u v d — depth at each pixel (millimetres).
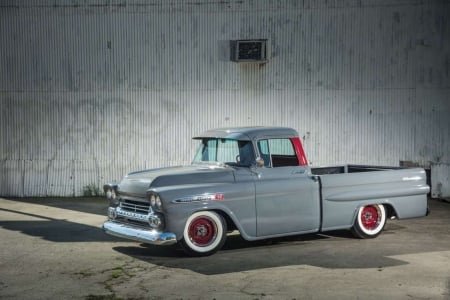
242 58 13945
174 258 7559
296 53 13875
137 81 14391
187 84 14250
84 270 6957
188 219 7406
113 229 7887
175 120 14328
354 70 13750
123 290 6062
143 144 14438
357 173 8656
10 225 10430
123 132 14477
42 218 11281
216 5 14039
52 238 9102
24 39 14594
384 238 8906
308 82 13891
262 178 7949
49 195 14664
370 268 6922
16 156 14734
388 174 8906
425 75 13547
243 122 14109
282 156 8266
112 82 14438
